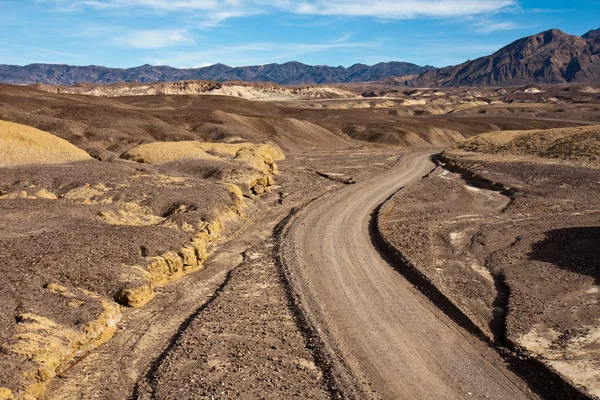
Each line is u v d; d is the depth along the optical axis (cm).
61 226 2162
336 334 1605
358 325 1681
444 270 2216
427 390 1308
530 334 1581
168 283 2061
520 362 1434
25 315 1403
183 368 1377
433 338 1598
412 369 1410
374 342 1563
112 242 2027
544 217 3106
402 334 1622
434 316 1767
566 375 1324
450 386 1327
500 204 3581
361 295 1944
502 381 1354
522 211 3294
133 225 2388
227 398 1237
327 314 1759
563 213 3192
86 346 1473
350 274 2177
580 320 1666
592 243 2472
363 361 1448
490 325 1684
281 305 1834
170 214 2733
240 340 1551
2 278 1567
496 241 2625
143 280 1844
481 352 1513
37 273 1661
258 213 3322
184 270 2172
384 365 1428
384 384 1332
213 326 1641
